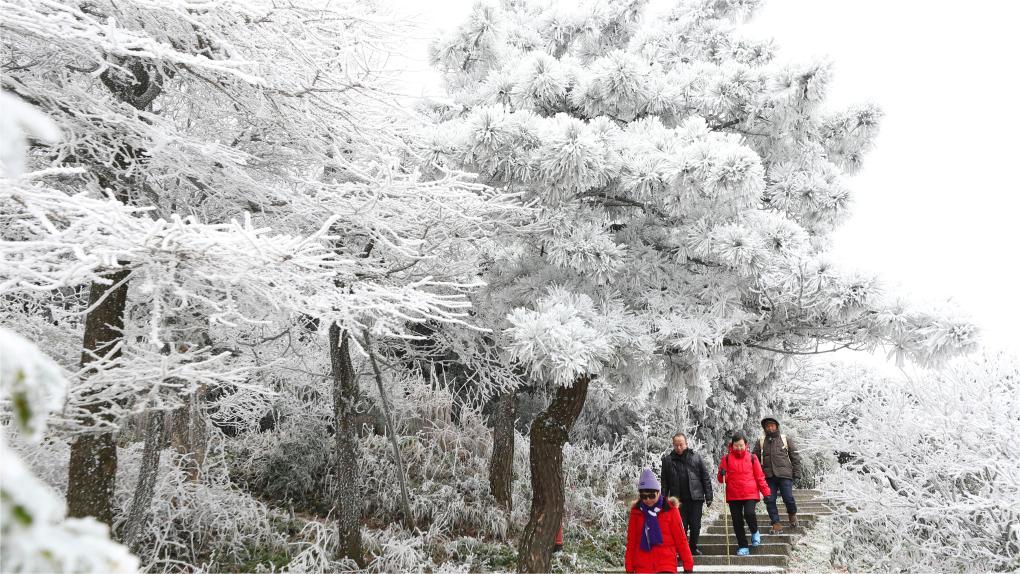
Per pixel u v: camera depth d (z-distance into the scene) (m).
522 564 6.69
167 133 4.56
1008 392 6.14
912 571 5.84
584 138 5.67
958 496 5.57
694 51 9.90
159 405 3.84
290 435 9.19
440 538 8.20
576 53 10.70
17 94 4.23
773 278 6.52
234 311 3.60
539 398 12.80
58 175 4.86
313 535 7.34
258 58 4.68
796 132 8.16
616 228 7.88
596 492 10.72
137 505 4.97
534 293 6.98
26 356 0.80
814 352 7.29
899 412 6.30
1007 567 5.29
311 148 5.65
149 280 3.39
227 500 7.01
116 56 4.74
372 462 8.92
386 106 5.27
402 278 6.45
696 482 8.18
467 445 10.62
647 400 12.14
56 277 3.13
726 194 5.88
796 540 8.47
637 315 6.80
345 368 7.41
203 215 5.79
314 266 3.80
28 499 0.67
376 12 5.96
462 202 5.87
